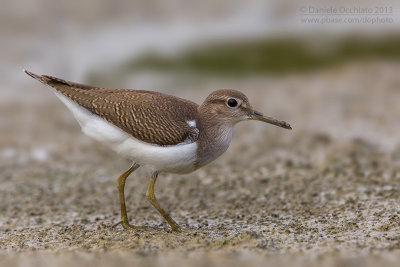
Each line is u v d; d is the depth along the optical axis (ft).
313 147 51.80
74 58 82.28
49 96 73.92
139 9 99.71
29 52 81.87
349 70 81.61
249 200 38.91
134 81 77.87
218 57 86.48
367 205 35.27
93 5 95.86
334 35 91.66
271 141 54.95
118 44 87.61
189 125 32.42
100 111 32.14
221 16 100.32
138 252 28.32
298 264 26.14
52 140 56.75
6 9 91.09
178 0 102.83
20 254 28.81
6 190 42.57
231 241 29.68
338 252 27.55
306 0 99.91
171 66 83.05
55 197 41.19
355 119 61.16
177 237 31.17
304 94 72.79
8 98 72.02
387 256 26.71
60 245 30.35
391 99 68.03
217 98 33.76
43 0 94.02
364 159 46.39
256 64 84.33
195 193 41.24
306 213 35.17
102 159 50.72
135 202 39.81
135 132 31.60
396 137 53.83
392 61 83.76
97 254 28.25
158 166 32.45
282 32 93.76
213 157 33.86
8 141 56.08
